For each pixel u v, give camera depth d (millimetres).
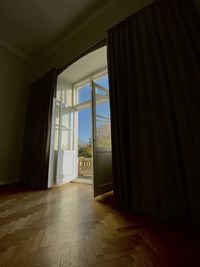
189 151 1312
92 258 870
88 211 1609
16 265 815
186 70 1412
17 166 3502
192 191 1253
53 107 3080
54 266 808
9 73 3588
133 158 1659
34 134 3232
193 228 1212
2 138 3307
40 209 1682
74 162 3627
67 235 1128
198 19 1476
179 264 812
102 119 2656
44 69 3785
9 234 1143
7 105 3477
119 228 1229
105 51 3125
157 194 1469
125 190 1691
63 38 3301
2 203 1901
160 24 1667
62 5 2578
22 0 2510
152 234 1130
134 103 1769
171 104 1485
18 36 3285
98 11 2648
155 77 1633
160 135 1488
